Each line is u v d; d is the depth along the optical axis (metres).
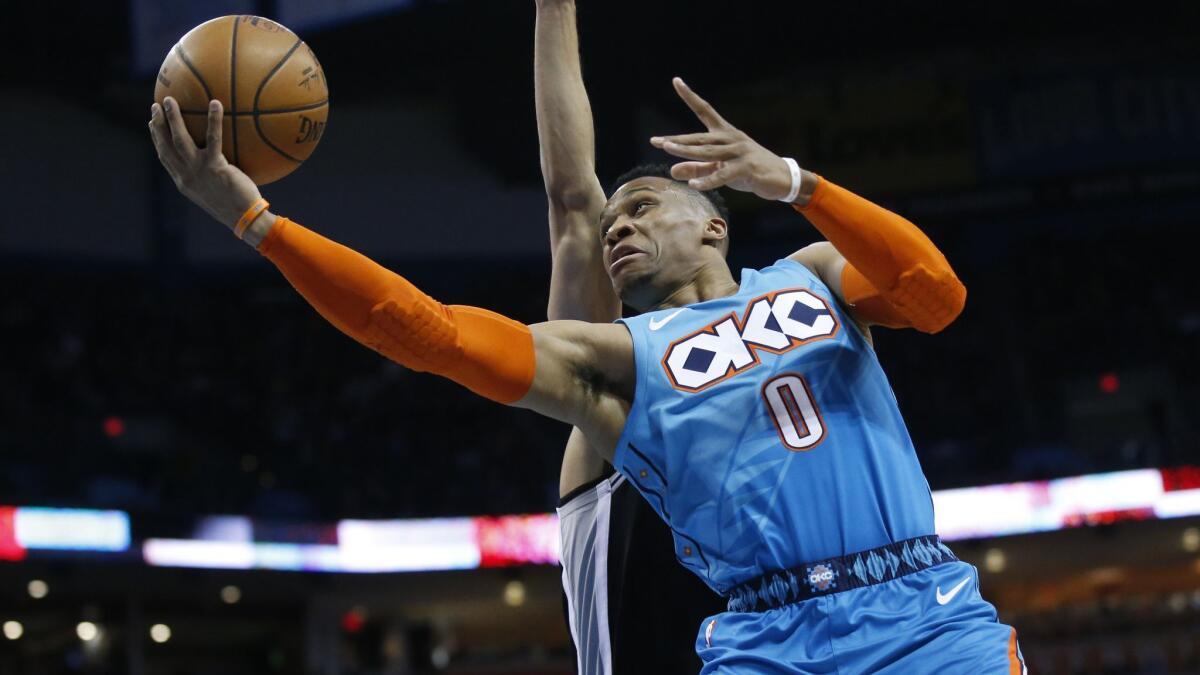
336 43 23.61
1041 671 23.31
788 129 25.91
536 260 27.19
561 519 3.62
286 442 24.22
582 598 3.50
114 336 24.30
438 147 27.22
